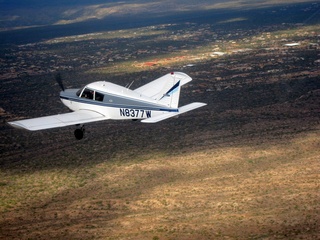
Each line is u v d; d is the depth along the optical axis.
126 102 45.31
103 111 45.25
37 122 41.03
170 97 44.84
